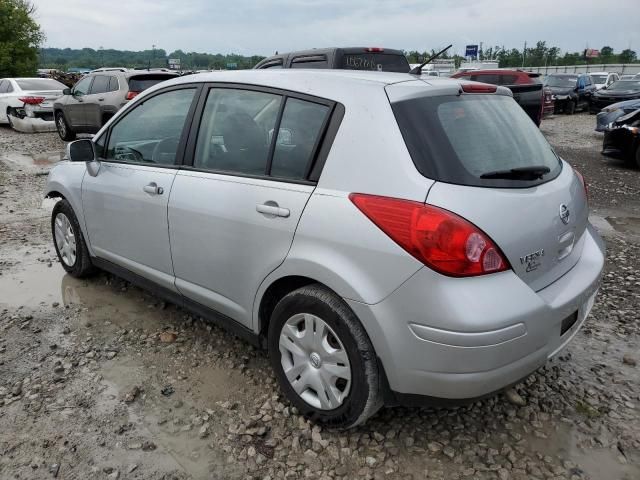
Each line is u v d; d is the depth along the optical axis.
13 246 5.57
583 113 23.73
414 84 2.61
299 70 2.99
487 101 2.88
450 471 2.51
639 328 3.88
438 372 2.27
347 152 2.51
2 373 3.24
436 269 2.19
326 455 2.59
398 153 2.37
